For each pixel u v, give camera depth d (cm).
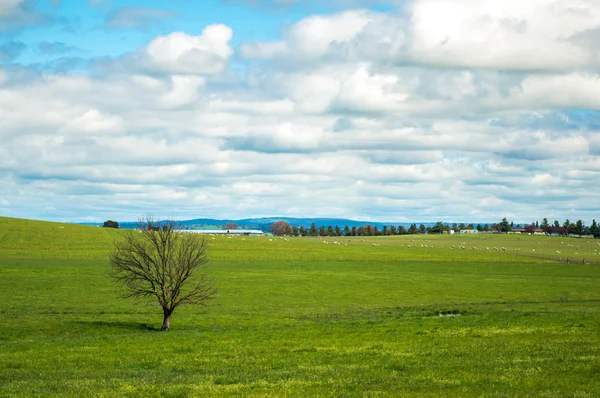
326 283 8944
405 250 16500
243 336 4038
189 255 5384
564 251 19100
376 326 4397
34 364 3056
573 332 3656
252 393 2202
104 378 2608
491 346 3188
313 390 2225
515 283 9212
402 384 2280
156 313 6169
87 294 7344
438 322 4556
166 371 2784
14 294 7175
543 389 2109
